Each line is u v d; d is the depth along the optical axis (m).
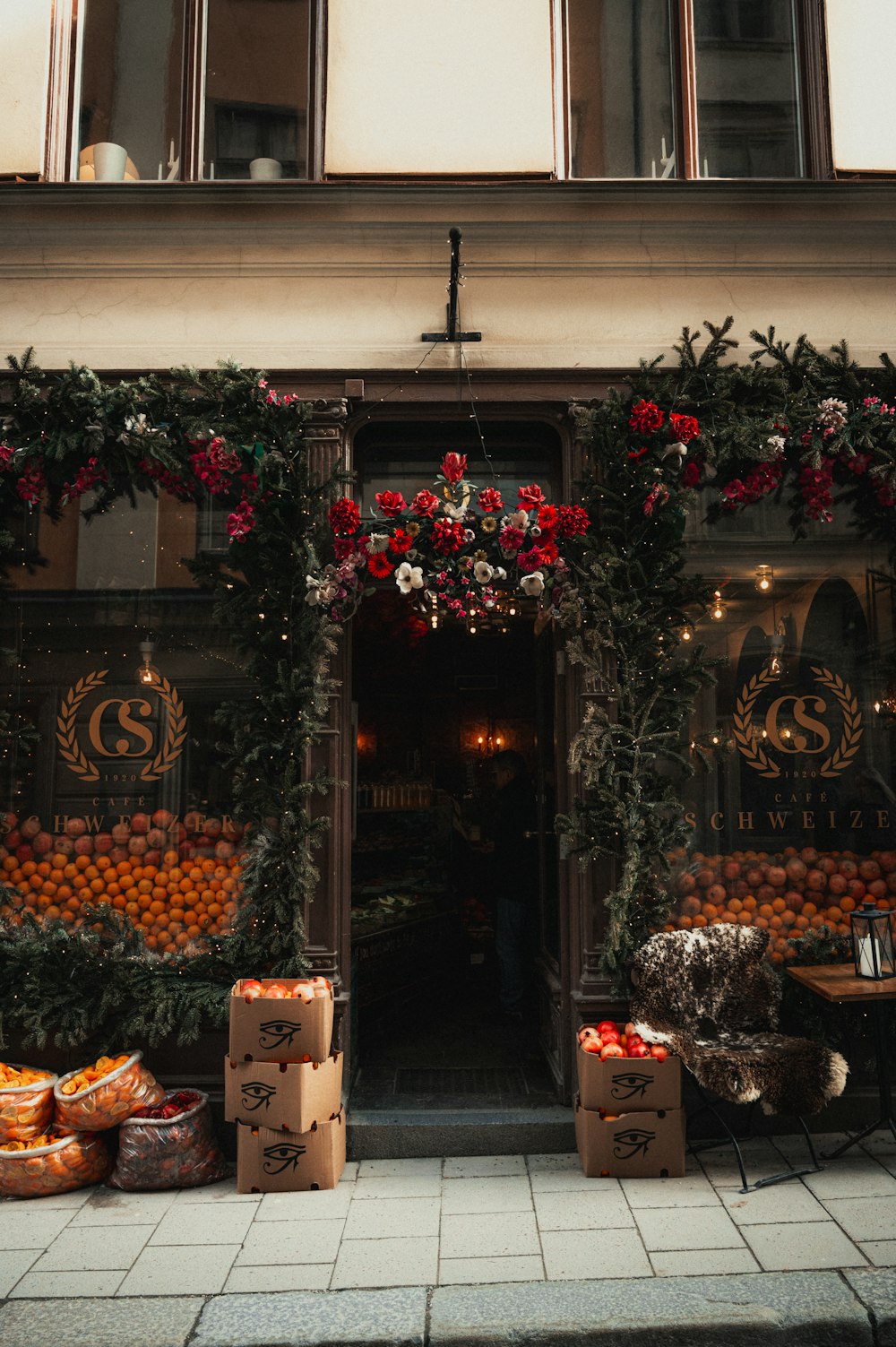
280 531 4.89
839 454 5.08
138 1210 4.16
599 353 5.14
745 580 5.21
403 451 5.36
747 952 4.62
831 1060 4.15
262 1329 3.23
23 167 5.29
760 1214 3.95
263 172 5.56
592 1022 4.80
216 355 5.11
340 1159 4.49
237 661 5.09
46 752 5.12
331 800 4.91
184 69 5.63
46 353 5.11
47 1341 3.16
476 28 5.39
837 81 5.46
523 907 6.73
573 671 5.04
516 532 4.74
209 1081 4.79
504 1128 4.70
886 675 5.25
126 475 5.13
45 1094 4.46
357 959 5.75
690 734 5.15
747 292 5.25
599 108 5.64
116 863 5.05
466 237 5.15
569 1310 3.28
